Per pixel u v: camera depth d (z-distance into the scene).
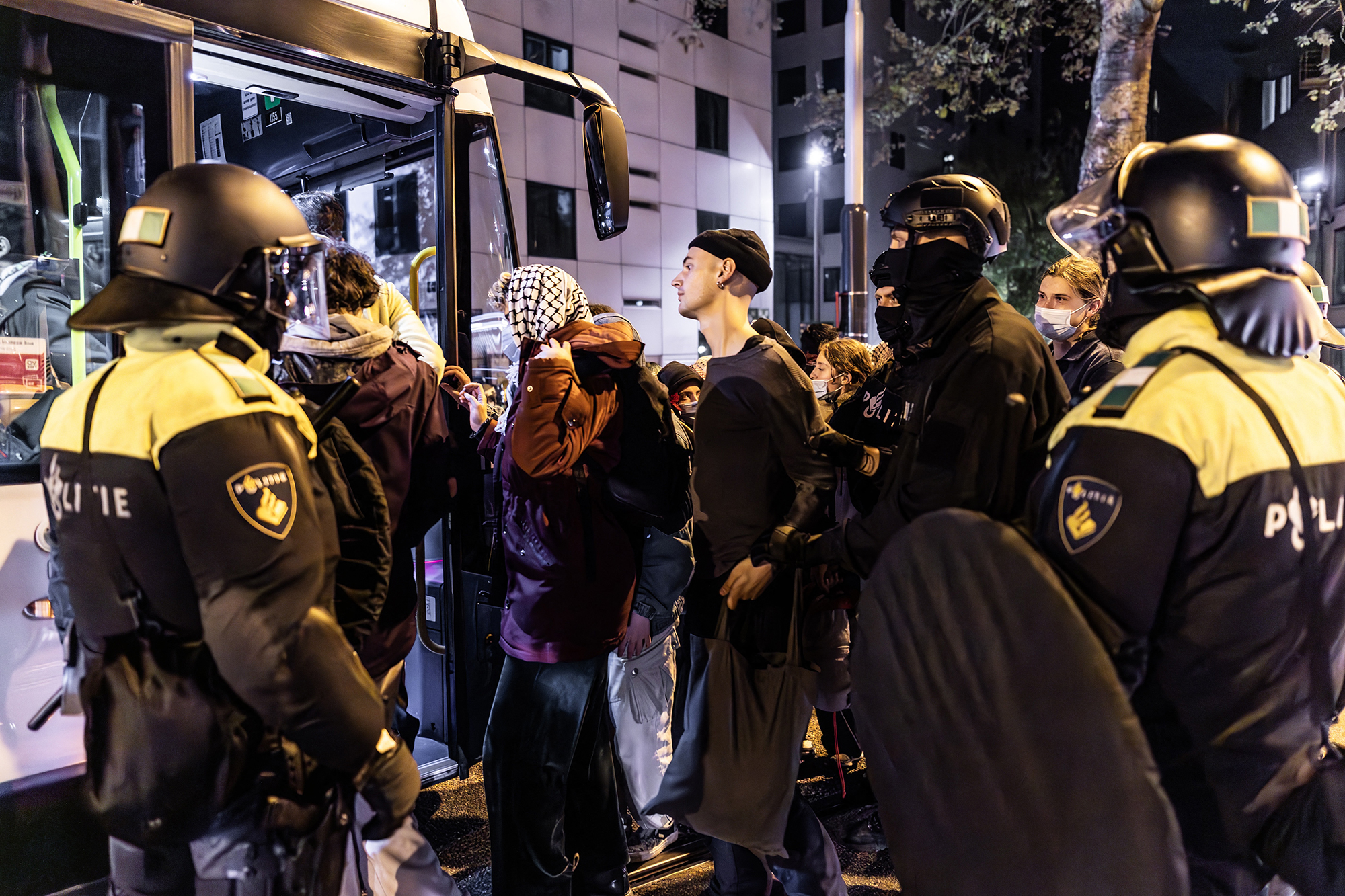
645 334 21.12
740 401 1.94
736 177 23.27
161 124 2.27
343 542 1.57
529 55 18.25
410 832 1.74
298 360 2.10
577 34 19.03
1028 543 1.25
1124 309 1.34
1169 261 1.22
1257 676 1.17
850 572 2.02
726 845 2.07
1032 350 1.62
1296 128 13.05
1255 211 1.17
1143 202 1.24
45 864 2.02
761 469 1.95
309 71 2.81
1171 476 1.13
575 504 1.99
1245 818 1.19
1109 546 1.16
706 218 22.48
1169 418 1.15
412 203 3.43
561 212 18.98
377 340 2.17
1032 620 1.23
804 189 31.66
